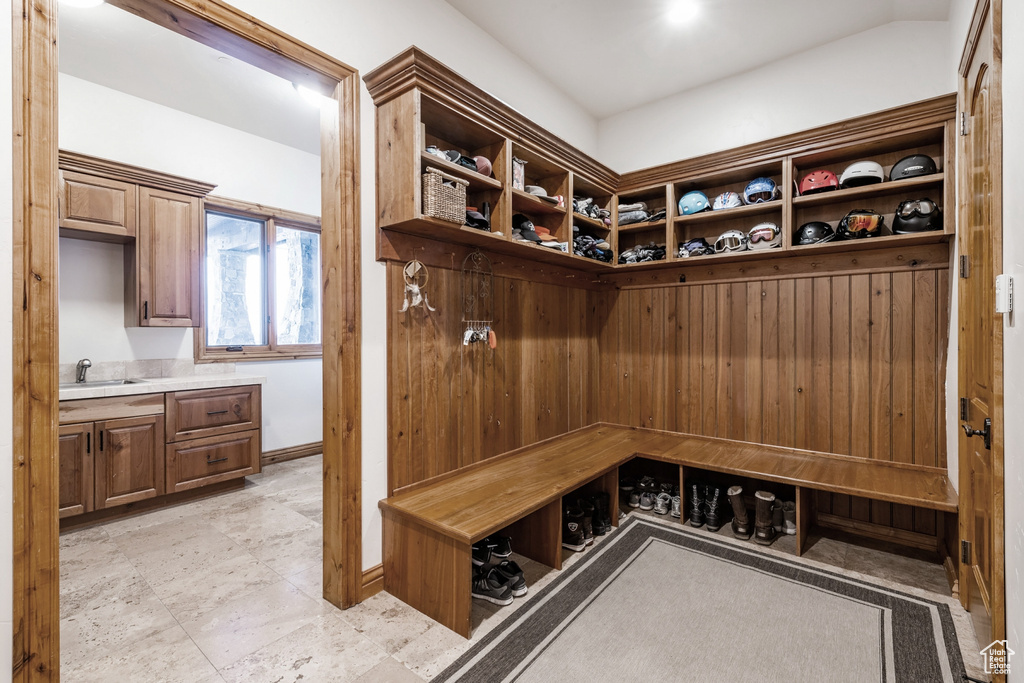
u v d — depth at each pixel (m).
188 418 3.30
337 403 1.99
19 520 1.21
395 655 1.72
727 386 3.26
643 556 2.51
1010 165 1.26
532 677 1.61
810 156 2.71
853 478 2.50
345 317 1.98
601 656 1.72
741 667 1.66
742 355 3.20
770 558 2.48
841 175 2.77
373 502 2.12
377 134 2.12
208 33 1.64
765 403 3.11
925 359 2.62
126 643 1.78
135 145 3.39
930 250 2.60
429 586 1.95
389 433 2.17
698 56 2.97
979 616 1.74
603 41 2.82
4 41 1.19
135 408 3.06
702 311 3.36
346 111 1.99
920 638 1.80
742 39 2.80
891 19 2.62
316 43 1.91
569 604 2.06
